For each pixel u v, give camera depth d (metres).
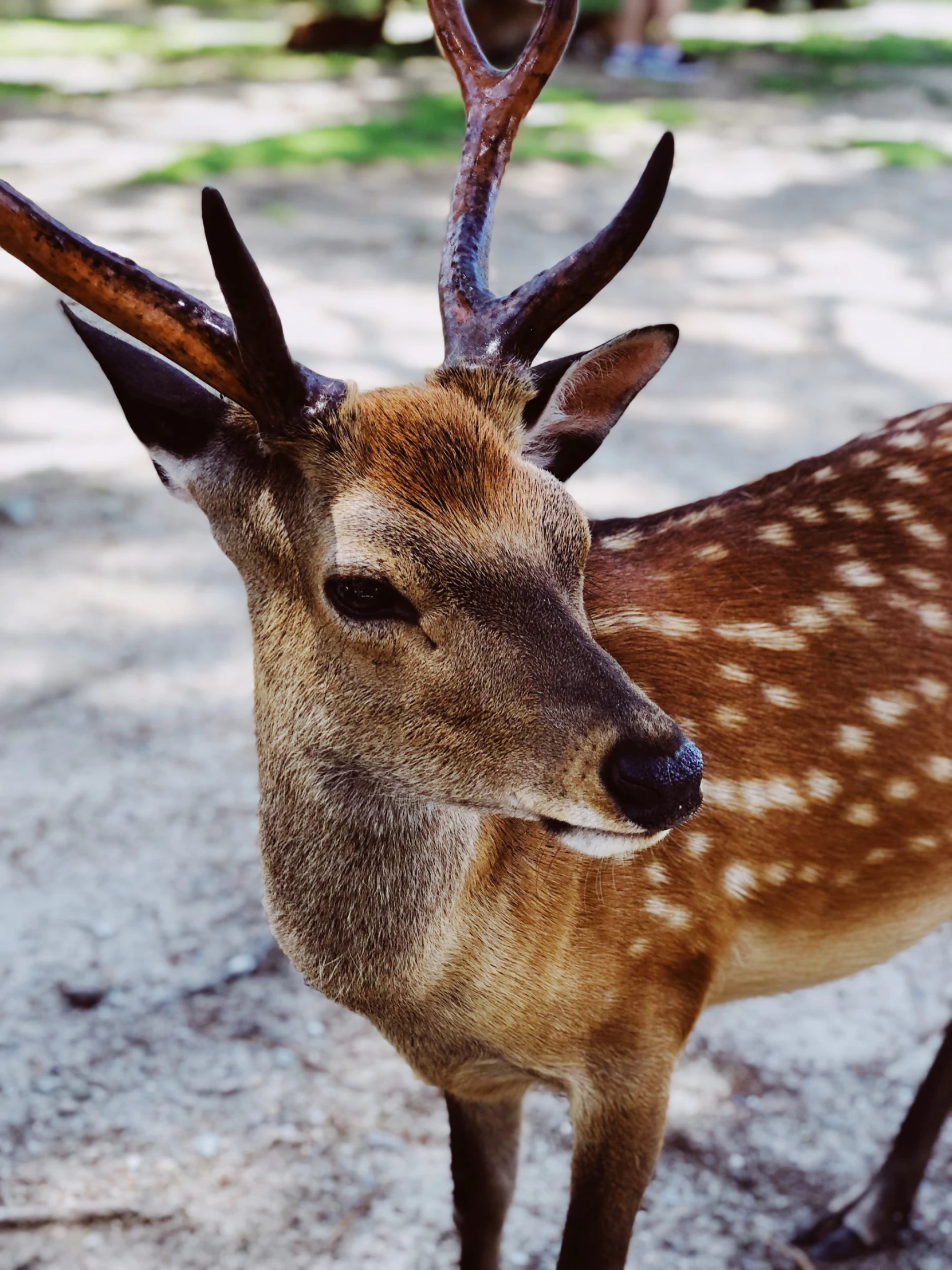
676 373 7.14
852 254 9.05
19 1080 3.13
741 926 2.46
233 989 3.43
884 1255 2.82
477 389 2.01
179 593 5.15
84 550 5.41
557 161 10.48
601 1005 2.28
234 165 10.19
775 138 11.78
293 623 2.00
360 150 10.64
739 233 9.35
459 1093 2.42
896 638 2.49
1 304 8.10
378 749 1.95
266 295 1.80
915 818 2.49
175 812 4.04
